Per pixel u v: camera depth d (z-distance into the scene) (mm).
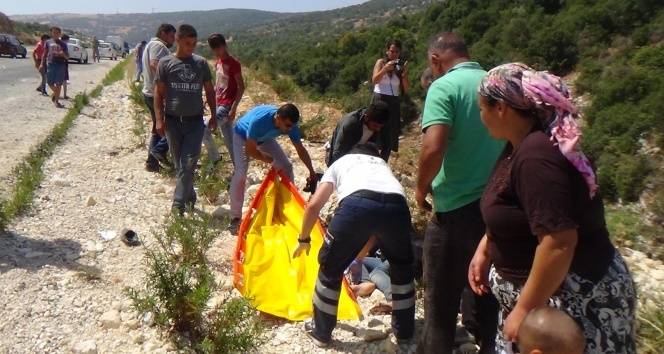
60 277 4746
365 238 3779
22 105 13883
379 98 8172
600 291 2422
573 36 39844
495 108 2527
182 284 3990
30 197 6340
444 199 3527
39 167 7617
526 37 42406
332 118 12438
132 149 9188
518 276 2609
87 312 4281
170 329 4016
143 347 3893
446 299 3609
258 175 7891
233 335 3760
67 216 6086
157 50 7664
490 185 2662
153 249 5363
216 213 6383
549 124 2389
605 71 34594
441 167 3566
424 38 53219
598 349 2418
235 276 4648
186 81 6086
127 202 6734
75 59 37906
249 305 3953
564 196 2283
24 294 4426
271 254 4820
